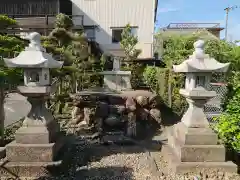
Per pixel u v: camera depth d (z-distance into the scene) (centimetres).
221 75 638
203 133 344
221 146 339
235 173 325
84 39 866
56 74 615
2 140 456
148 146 505
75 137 522
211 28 1730
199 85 345
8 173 319
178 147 350
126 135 580
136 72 1098
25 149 328
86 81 993
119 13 1421
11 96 825
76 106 610
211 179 312
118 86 945
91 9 1426
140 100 655
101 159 412
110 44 1437
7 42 457
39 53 331
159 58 1323
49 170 323
